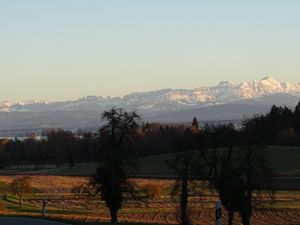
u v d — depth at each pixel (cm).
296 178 13838
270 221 9031
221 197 7538
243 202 7450
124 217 9325
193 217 9494
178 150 8912
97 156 7888
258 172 7462
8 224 6009
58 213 9519
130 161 7831
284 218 9325
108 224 6238
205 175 7744
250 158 7475
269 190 7550
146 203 11300
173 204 11325
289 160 16312
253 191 7744
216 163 7688
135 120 7888
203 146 7881
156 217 9506
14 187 12450
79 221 6581
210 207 10488
